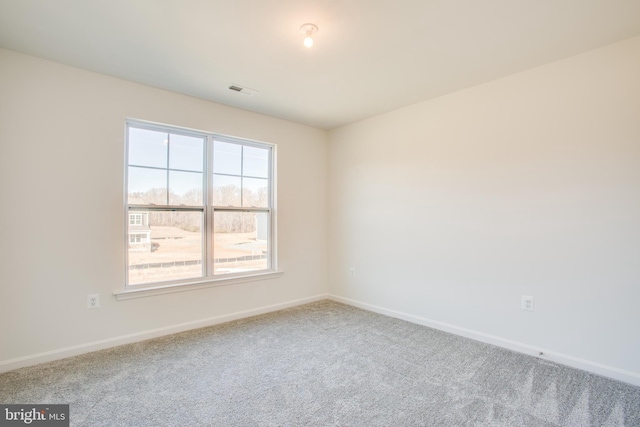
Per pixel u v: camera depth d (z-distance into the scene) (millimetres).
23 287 2369
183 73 2697
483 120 2891
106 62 2510
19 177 2357
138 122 2945
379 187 3771
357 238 4023
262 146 3852
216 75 2732
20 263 2361
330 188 4383
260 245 3822
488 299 2852
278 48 2305
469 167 2984
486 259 2865
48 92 2477
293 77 2770
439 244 3205
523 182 2650
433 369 2355
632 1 1792
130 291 2818
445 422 1756
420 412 1845
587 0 1786
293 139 4047
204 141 3369
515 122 2695
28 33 2111
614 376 2219
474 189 2949
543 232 2547
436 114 3230
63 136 2535
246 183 3705
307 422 1755
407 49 2316
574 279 2400
